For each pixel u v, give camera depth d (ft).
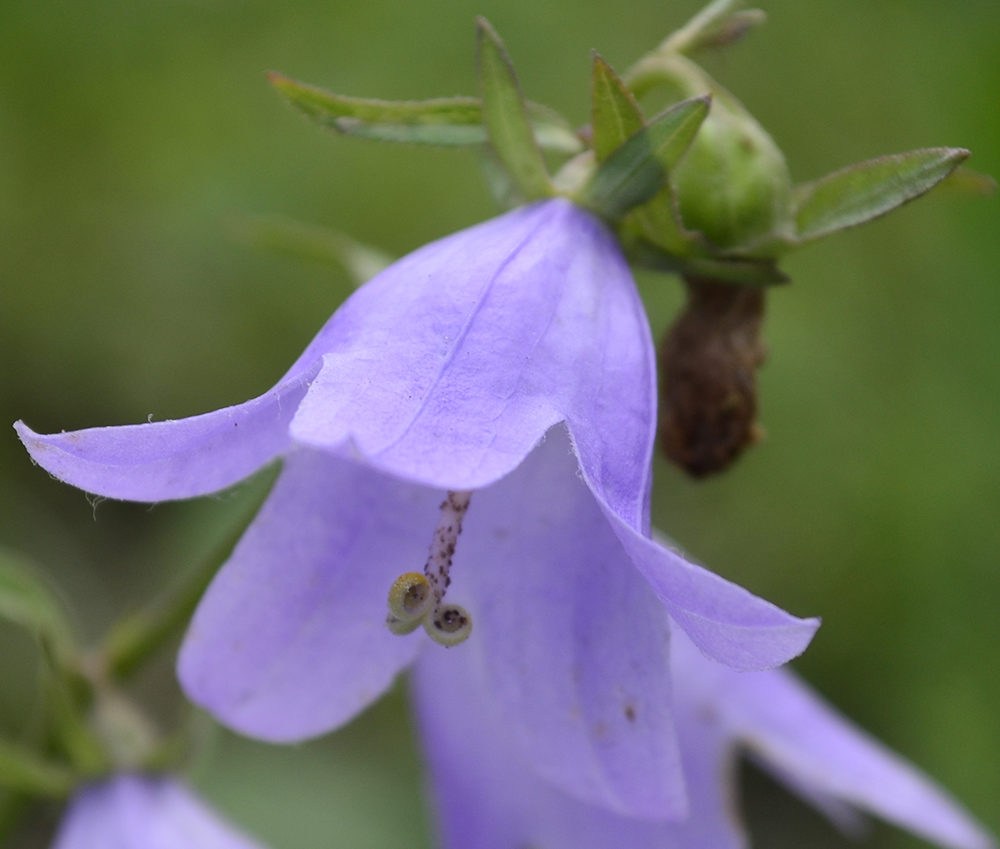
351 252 0.65
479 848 0.58
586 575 0.53
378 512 0.54
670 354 0.57
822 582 0.87
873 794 0.59
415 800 0.80
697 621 0.48
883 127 0.96
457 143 0.55
